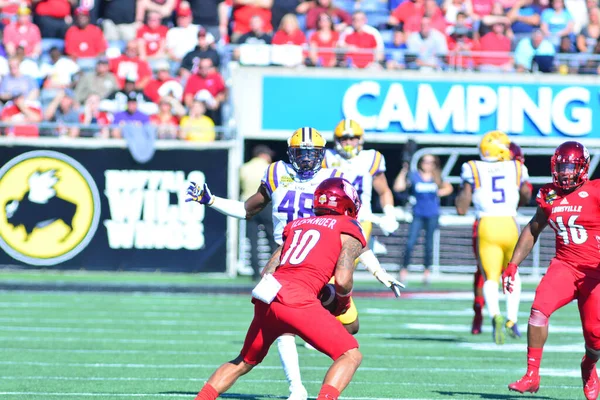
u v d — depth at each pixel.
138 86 62.72
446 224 61.59
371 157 28.95
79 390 23.88
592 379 22.61
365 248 19.91
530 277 61.66
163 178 58.94
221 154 59.12
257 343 18.52
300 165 22.69
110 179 58.72
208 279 57.38
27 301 46.56
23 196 58.19
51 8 67.88
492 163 33.69
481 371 28.34
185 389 24.14
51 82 63.19
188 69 63.00
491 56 62.56
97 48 65.56
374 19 68.88
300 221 19.20
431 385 25.55
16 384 24.77
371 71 61.69
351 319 24.09
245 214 23.33
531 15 69.25
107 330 36.69
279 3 67.81
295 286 18.09
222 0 68.69
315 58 62.88
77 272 58.53
